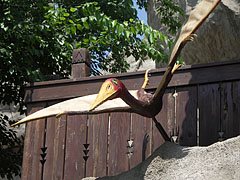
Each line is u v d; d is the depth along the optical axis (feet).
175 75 14.05
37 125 15.08
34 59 31.09
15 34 27.78
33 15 31.48
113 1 34.45
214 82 13.57
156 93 10.83
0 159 29.96
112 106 11.44
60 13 27.45
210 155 10.54
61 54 30.25
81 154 14.10
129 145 13.67
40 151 14.67
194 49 28.48
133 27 25.09
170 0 34.81
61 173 14.08
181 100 13.76
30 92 15.64
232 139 10.53
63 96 15.20
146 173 11.35
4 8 29.37
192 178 10.22
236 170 9.83
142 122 13.83
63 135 14.57
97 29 33.04
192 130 13.29
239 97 13.12
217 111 13.21
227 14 25.59
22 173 14.51
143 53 34.04
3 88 30.42
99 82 14.96
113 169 13.53
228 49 26.45
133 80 14.49
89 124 14.42
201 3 10.43
